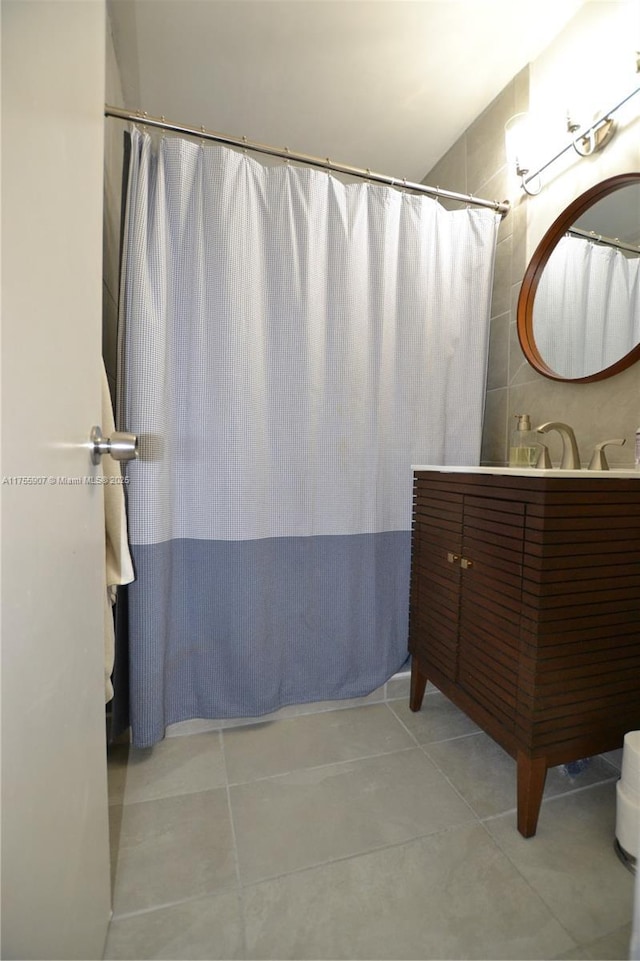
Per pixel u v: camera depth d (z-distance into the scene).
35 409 0.47
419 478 1.46
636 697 1.07
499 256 1.69
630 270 1.23
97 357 0.71
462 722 1.49
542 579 0.95
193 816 1.09
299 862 0.97
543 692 0.98
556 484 0.95
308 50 1.45
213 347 1.33
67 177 0.56
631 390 1.24
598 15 1.28
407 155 1.97
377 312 1.52
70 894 0.60
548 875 0.94
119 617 1.31
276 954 0.79
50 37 0.50
